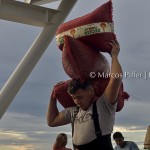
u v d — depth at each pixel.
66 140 7.25
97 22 3.62
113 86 2.99
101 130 2.97
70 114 3.31
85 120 3.04
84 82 3.08
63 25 3.87
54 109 3.54
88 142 2.99
